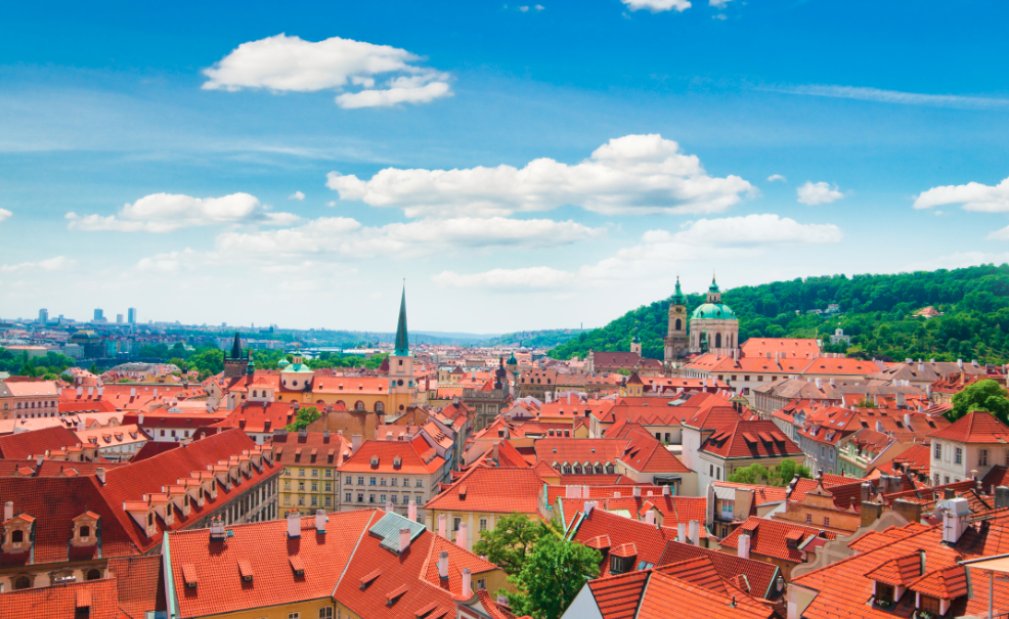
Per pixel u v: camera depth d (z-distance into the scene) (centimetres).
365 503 18800
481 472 14175
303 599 8838
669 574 6384
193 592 8506
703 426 17875
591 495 12912
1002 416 18262
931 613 4828
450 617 7475
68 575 11081
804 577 5509
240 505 15975
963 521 5525
